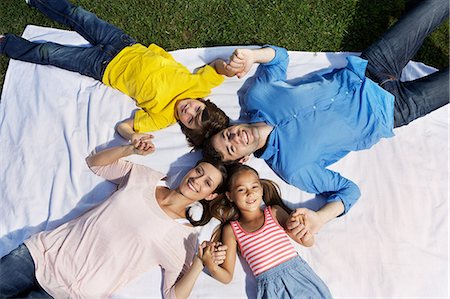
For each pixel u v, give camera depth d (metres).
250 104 3.19
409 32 3.21
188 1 3.55
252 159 3.17
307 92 3.11
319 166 3.02
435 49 3.54
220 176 2.91
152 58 3.21
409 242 2.97
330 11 3.55
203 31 3.52
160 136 3.21
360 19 3.54
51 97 3.30
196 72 3.36
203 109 3.04
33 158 3.15
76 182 3.08
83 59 3.29
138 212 2.87
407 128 3.27
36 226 3.00
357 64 3.14
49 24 3.55
